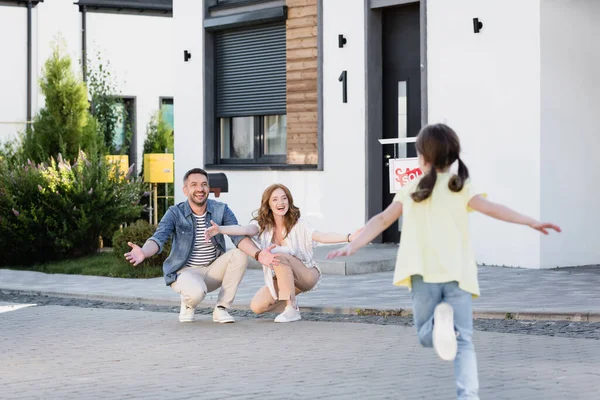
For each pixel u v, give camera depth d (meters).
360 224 18.08
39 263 19.14
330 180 18.62
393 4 17.42
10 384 8.05
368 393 7.35
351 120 18.20
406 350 9.18
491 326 10.51
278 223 11.27
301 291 11.52
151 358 9.13
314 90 19.03
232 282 11.37
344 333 10.29
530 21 15.17
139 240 16.56
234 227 11.03
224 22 20.75
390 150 17.97
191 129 21.83
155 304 13.41
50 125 22.73
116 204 19.45
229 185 20.67
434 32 16.47
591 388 7.28
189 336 10.41
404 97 17.78
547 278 14.02
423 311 6.20
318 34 18.80
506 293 12.51
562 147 15.38
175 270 11.45
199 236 11.44
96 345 9.98
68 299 14.30
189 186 11.34
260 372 8.30
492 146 15.70
